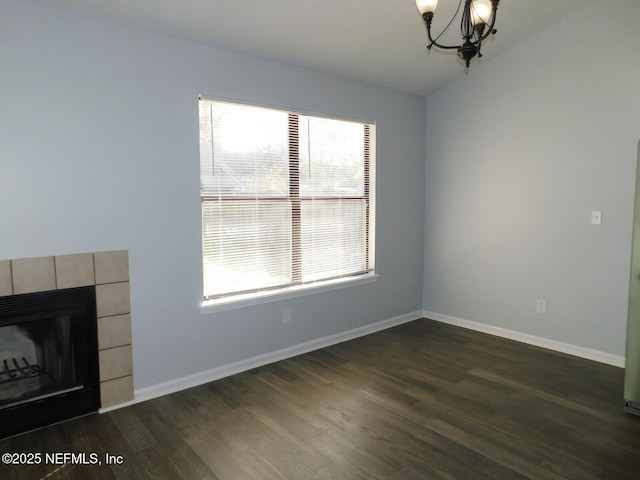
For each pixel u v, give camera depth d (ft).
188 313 9.69
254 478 6.55
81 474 6.63
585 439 7.56
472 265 13.92
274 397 9.25
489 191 13.28
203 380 10.00
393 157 13.99
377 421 8.22
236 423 8.16
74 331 8.25
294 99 11.22
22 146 7.48
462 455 7.11
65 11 7.77
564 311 11.84
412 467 6.79
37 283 7.77
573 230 11.51
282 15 8.95
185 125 9.35
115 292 8.64
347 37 10.21
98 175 8.30
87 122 8.11
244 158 10.44
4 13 7.20
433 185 14.93
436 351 12.03
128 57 8.52
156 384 9.33
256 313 10.89
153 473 6.66
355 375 10.40
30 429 7.86
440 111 14.49
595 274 11.19
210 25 8.88
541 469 6.72
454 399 9.12
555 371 10.59
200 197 9.69
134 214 8.79
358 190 13.28
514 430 7.87
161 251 9.20
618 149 10.59
